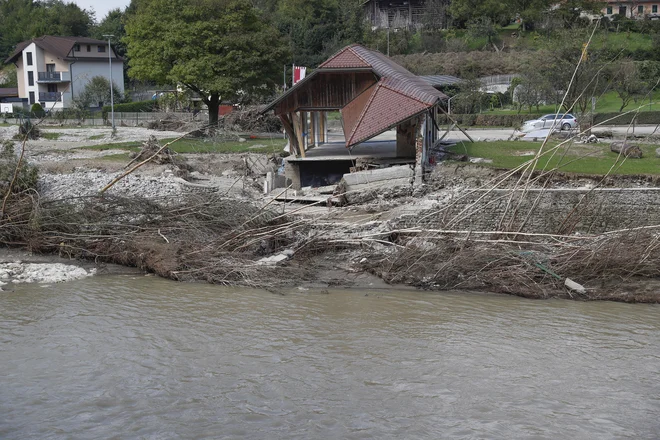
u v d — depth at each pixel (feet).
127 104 233.14
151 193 93.66
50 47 257.34
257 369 49.03
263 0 318.24
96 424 41.63
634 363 50.75
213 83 159.43
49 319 58.29
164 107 219.41
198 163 120.57
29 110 234.99
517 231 76.59
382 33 289.33
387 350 52.54
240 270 70.49
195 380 47.29
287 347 52.90
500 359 51.13
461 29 302.86
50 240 79.71
